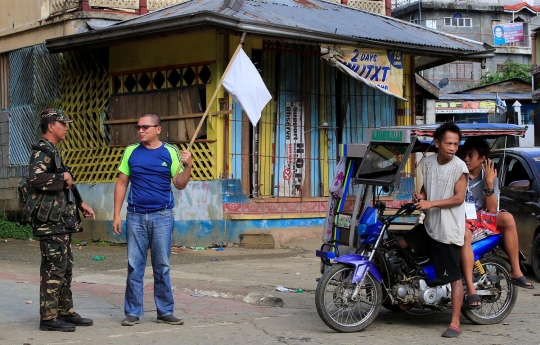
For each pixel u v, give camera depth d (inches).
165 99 540.7
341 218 278.7
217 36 513.0
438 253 255.4
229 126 521.7
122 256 495.5
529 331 262.2
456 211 254.7
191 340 246.8
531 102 1339.8
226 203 519.5
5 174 669.3
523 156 396.5
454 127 255.4
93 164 585.0
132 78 565.9
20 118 655.8
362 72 538.9
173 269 422.6
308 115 568.4
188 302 323.9
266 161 546.6
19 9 660.7
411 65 617.6
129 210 267.9
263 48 540.7
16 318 281.7
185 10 545.3
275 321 280.1
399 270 259.8
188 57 530.6
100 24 605.0
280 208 544.1
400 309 284.5
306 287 360.5
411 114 618.5
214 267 429.7
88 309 304.0
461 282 256.8
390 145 267.6
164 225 267.6
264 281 378.3
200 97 524.7
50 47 572.4
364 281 261.0
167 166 267.3
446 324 275.0
